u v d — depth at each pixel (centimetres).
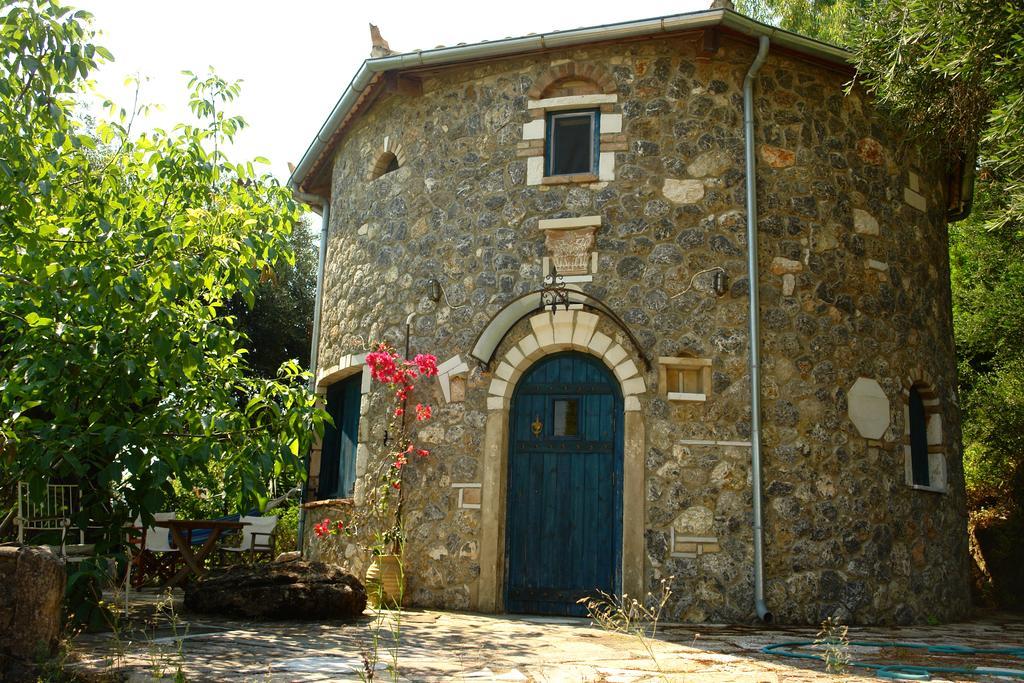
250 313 1897
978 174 1119
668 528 805
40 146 634
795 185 878
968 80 778
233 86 720
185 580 1051
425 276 935
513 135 908
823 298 866
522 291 875
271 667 482
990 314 1323
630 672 502
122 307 618
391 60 925
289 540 1286
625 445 826
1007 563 1105
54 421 603
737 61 884
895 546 856
